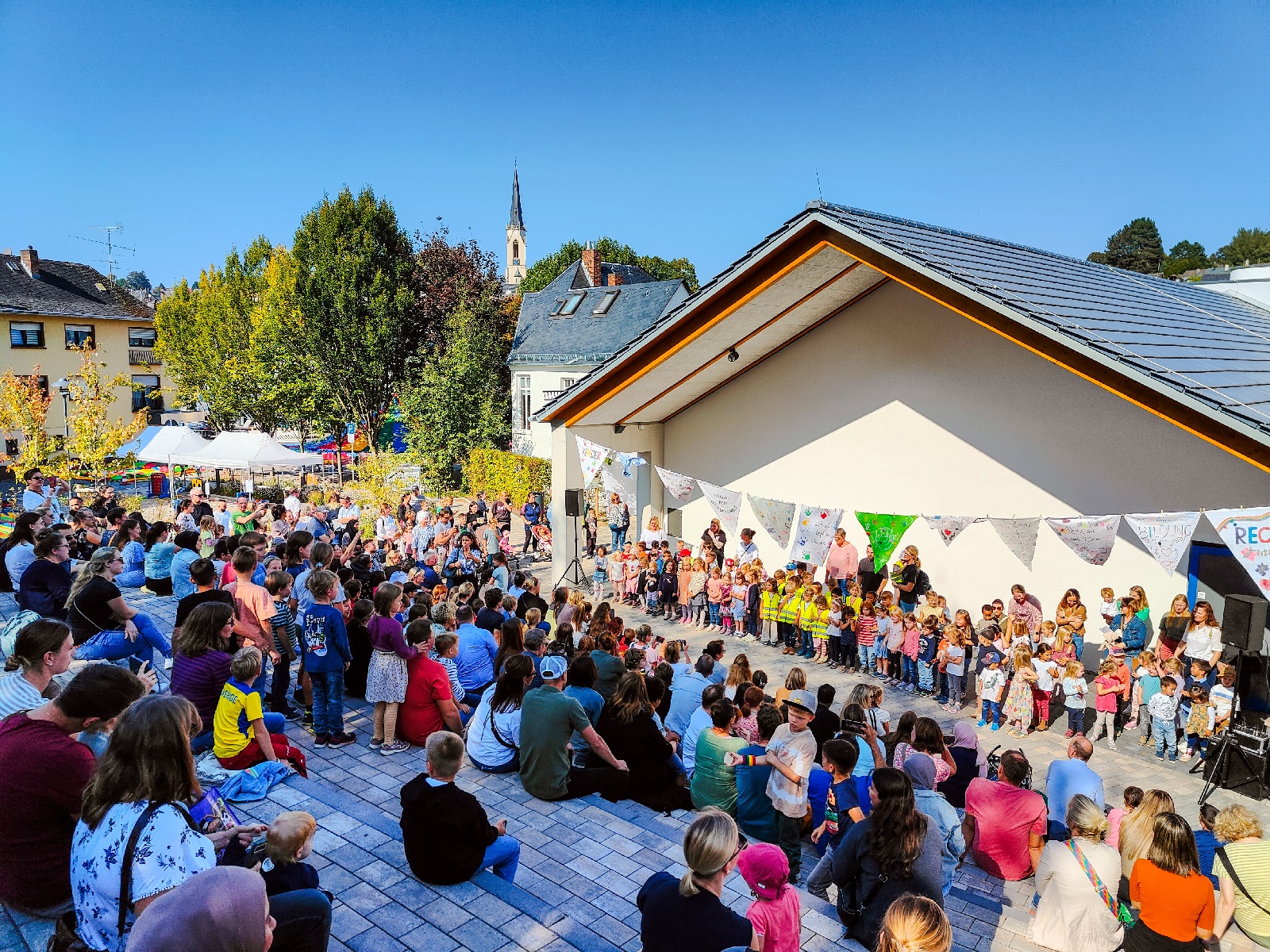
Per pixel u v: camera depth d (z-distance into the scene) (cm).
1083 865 570
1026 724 1177
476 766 790
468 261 4075
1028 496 1473
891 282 1612
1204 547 1288
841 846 530
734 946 363
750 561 1638
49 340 4188
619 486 1759
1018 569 1493
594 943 494
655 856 627
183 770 347
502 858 573
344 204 3797
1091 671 1415
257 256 4875
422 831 543
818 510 1477
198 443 2567
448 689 816
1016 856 703
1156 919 510
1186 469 1298
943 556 1584
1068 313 1191
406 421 3497
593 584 1867
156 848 335
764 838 678
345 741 819
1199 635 1175
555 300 4031
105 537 1515
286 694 891
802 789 651
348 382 3906
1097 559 1148
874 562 1570
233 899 267
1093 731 1188
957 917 633
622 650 1099
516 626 888
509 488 3083
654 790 756
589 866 607
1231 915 527
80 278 4659
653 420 2000
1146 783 1027
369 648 940
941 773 749
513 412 3856
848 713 752
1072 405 1411
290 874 421
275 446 2473
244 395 4325
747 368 1855
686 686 873
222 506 2772
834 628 1428
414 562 1545
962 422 1543
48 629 495
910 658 1348
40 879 395
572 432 1831
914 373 1599
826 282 1509
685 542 2008
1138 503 1350
